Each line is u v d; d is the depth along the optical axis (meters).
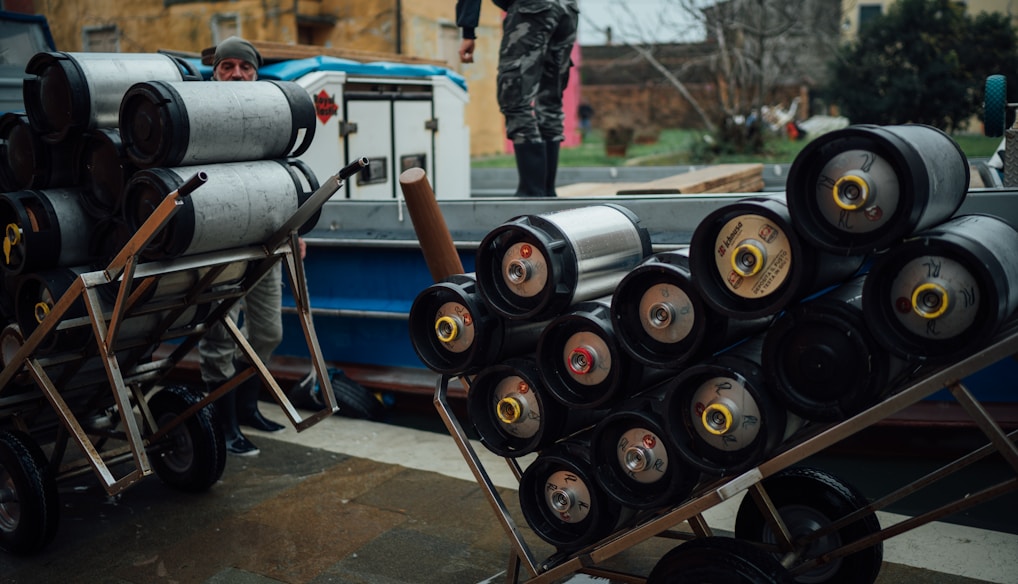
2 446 3.52
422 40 18.86
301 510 3.91
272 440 4.80
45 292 3.37
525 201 4.71
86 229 3.33
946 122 16.55
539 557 3.43
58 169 3.36
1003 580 3.16
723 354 2.43
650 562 3.36
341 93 5.51
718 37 14.80
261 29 17.33
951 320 2.14
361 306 5.40
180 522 3.81
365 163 3.10
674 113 33.09
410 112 6.12
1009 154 4.27
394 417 5.31
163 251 3.05
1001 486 2.37
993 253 2.13
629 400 2.61
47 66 3.19
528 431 2.78
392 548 3.53
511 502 3.96
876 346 2.24
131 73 3.27
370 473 4.32
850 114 17.06
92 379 3.80
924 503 3.93
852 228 2.18
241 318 5.20
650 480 2.57
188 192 2.81
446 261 3.07
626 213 2.90
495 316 2.73
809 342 2.29
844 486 2.91
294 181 3.34
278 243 3.39
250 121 3.19
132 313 3.36
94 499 4.08
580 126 31.67
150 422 4.02
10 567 3.46
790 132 19.73
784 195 2.41
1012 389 4.29
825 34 16.77
